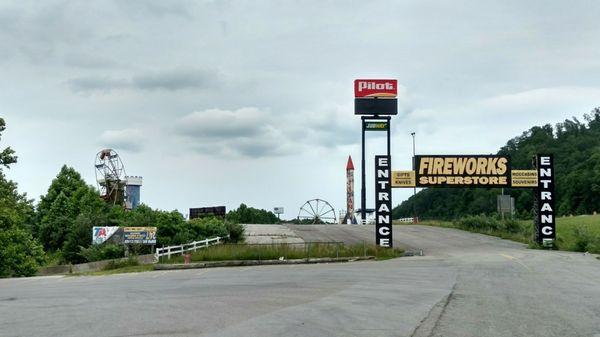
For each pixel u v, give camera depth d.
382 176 48.31
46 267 55.12
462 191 145.50
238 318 12.38
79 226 64.75
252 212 146.25
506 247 49.84
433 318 12.30
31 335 10.64
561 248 46.34
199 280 24.50
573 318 12.28
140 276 30.05
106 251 49.00
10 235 52.81
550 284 19.61
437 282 20.72
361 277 23.48
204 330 10.86
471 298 15.77
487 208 132.62
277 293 17.66
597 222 71.62
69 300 16.92
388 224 48.06
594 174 125.06
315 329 10.96
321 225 81.69
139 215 57.38
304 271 28.50
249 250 41.12
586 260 32.97
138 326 11.45
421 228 72.62
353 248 42.97
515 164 158.38
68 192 82.88
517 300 15.30
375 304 14.65
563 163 148.50
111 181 85.06
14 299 17.70
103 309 14.37
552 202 48.16
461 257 38.16
